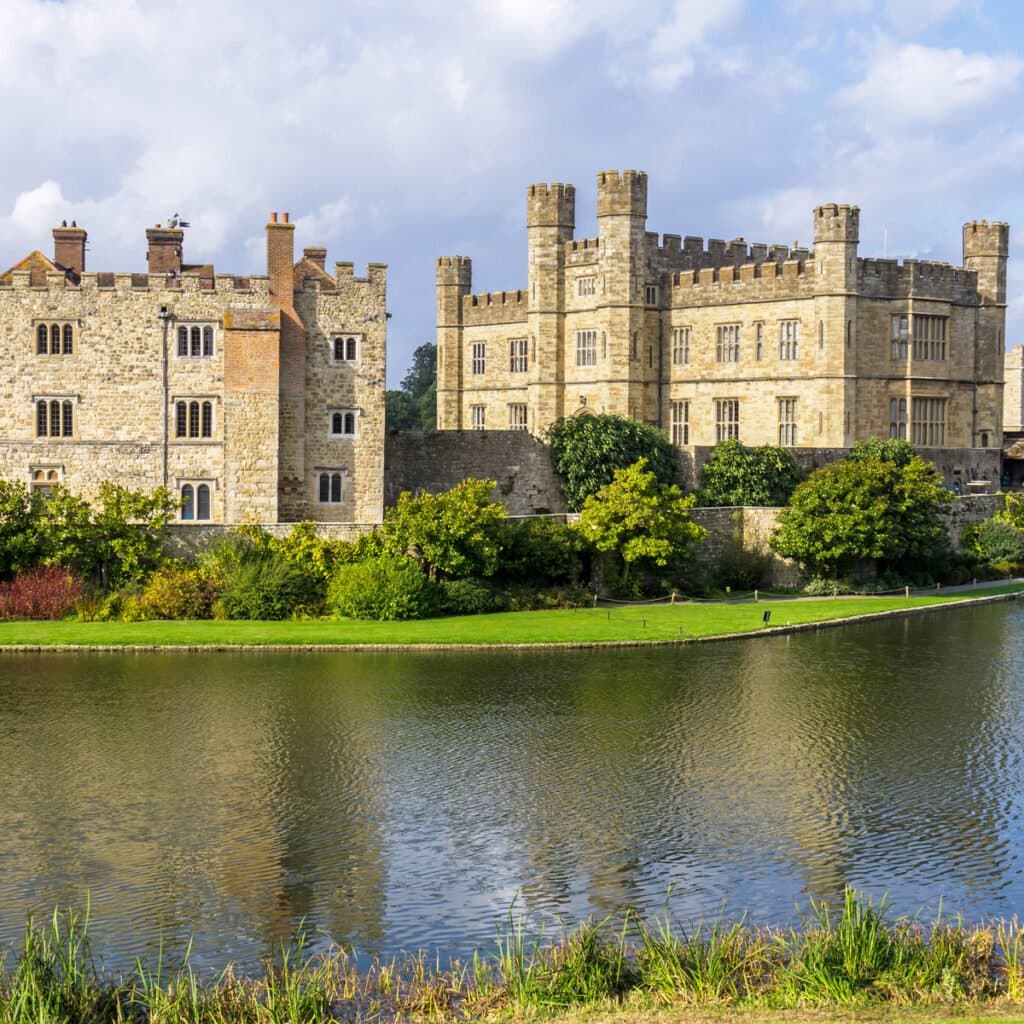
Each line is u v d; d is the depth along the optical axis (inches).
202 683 2175.2
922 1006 1105.4
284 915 1336.1
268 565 2709.2
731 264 4205.2
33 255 3221.0
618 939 1282.0
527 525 2955.2
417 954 1258.0
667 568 3093.0
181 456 2999.5
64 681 2174.0
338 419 3078.2
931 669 2353.6
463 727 1952.5
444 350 4505.4
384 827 1562.5
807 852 1499.8
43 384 2974.9
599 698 2122.3
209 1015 1106.7
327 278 3221.0
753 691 2178.9
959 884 1418.6
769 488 3452.3
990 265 3890.3
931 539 3243.1
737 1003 1118.4
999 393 3924.7
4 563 2696.9
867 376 3690.9
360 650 2432.3
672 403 3996.1
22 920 1315.2
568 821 1585.9
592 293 3993.6
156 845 1502.2
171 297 2979.8
